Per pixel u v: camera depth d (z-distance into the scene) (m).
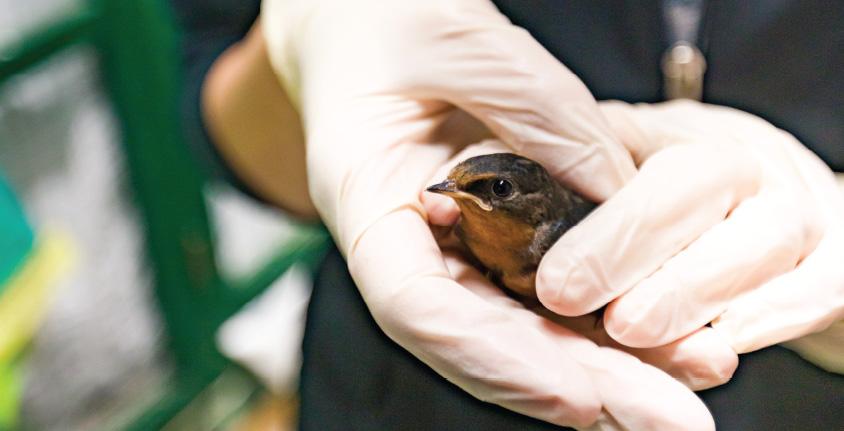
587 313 0.52
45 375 0.68
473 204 0.52
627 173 0.55
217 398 0.73
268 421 0.74
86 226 0.68
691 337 0.53
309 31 0.59
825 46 0.58
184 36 0.66
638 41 0.59
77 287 0.69
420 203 0.55
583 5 0.59
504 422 0.61
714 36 0.59
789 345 0.58
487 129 0.57
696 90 0.59
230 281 0.73
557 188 0.54
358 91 0.56
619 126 0.57
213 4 0.66
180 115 0.66
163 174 0.68
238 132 0.66
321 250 0.78
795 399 0.59
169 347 0.72
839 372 0.58
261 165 0.67
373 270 0.53
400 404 0.62
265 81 0.64
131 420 0.70
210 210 0.72
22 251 0.61
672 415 0.51
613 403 0.51
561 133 0.55
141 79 0.66
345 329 0.64
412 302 0.52
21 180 0.67
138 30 0.65
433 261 0.53
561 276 0.52
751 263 0.53
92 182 0.68
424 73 0.56
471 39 0.56
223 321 0.73
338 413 0.64
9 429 0.60
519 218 0.52
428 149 0.56
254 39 0.65
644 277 0.53
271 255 0.75
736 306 0.53
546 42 0.60
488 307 0.52
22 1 0.63
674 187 0.53
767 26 0.58
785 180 0.55
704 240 0.53
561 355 0.51
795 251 0.54
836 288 0.53
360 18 0.58
